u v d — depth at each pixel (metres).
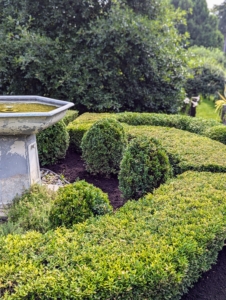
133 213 1.87
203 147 3.27
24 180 2.45
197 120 4.73
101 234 1.62
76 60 5.86
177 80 6.61
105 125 3.18
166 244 1.52
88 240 1.57
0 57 5.63
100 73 5.94
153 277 1.31
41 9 6.24
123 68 6.32
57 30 6.31
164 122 4.79
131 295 1.29
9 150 2.34
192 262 1.48
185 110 8.55
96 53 5.84
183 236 1.58
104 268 1.34
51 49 5.76
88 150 3.22
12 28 5.94
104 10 6.38
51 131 3.50
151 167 2.41
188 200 2.01
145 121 4.83
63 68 5.70
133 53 6.01
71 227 1.77
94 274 1.30
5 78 5.92
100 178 3.30
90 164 3.28
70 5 6.14
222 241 1.79
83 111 6.24
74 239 1.57
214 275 1.93
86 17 6.22
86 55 5.89
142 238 1.57
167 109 6.66
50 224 1.92
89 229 1.67
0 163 2.35
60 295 1.21
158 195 2.13
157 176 2.42
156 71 6.14
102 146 3.14
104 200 2.01
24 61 5.35
